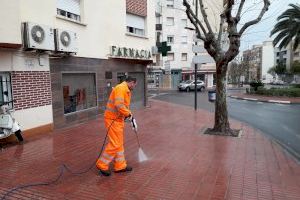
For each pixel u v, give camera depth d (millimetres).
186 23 49375
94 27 12219
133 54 15023
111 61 13703
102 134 9227
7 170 5695
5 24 7324
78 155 6805
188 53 50188
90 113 12078
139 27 16484
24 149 7293
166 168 6004
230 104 21625
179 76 49906
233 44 9164
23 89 8555
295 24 28172
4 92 8133
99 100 12766
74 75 11219
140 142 8320
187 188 4977
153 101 22953
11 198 4445
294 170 6121
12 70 8172
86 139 8477
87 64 11789
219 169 6023
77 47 10539
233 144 8297
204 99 26422
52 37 9125
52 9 9656
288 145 8820
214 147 7902
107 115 5508
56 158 6551
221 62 9453
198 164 6336
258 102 23453
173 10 48406
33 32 8383
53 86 9773
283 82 81500
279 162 6660
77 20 11453
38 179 5234
